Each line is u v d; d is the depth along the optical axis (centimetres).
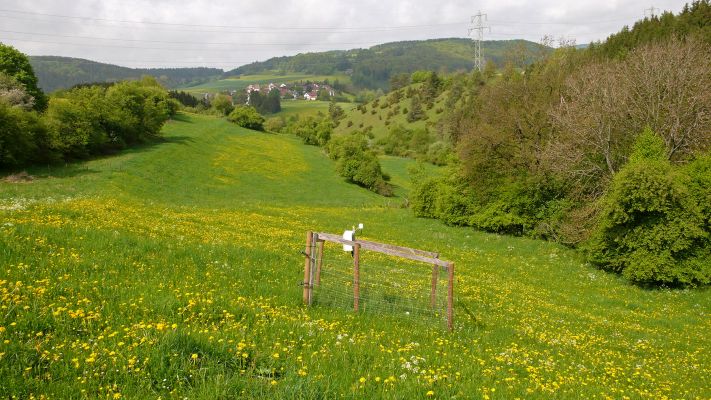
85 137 5844
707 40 5894
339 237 1304
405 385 721
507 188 4222
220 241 2161
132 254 1437
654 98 3703
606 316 2078
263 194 6762
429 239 3866
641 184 2764
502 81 5372
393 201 7981
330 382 689
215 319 970
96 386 612
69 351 681
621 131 3728
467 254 3328
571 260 3375
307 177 8906
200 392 611
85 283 1033
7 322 748
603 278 2970
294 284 1473
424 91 19438
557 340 1414
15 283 941
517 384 864
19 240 1286
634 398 926
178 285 1177
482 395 734
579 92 4050
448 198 4575
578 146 3838
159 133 9550
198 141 9731
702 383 1230
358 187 8875
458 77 18350
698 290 2750
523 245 3778
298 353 817
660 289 2803
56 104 5878
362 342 956
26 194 3541
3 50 7250
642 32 7512
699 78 3662
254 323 969
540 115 4400
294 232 3108
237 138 11462
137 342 732
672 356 1509
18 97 6262
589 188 3872
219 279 1363
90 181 4697
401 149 14575
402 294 1594
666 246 2786
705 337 1877
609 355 1367
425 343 1084
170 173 6575
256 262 1738
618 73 4112
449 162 5169
